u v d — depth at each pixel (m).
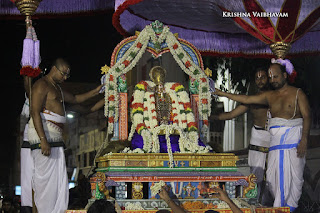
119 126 5.77
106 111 5.71
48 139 4.99
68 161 11.80
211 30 7.29
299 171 5.65
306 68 9.38
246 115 12.21
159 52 6.03
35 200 4.89
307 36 7.31
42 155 4.89
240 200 5.12
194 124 5.70
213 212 4.05
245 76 9.16
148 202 4.88
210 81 6.18
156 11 6.54
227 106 11.55
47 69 8.72
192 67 6.08
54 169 4.95
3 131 11.10
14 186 12.43
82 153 11.84
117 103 5.75
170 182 5.04
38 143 4.92
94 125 11.77
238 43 7.39
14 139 11.39
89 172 11.39
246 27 5.83
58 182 4.98
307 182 9.35
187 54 6.12
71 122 11.92
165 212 4.38
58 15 7.26
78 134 11.91
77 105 5.95
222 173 5.23
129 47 5.90
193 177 5.09
